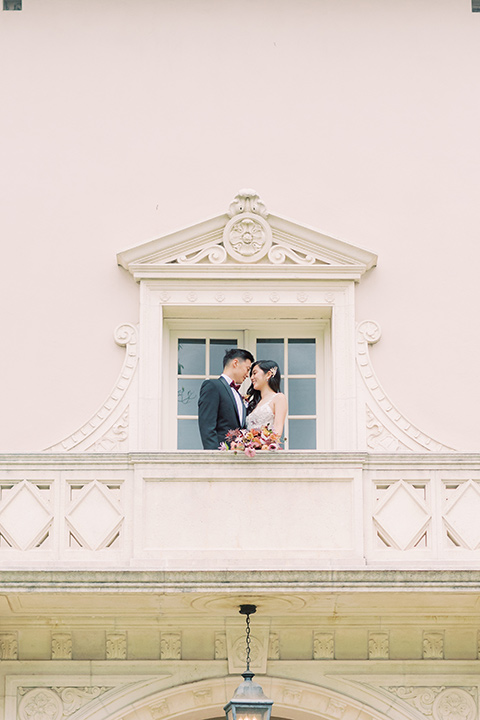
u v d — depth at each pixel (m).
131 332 14.01
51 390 13.90
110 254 14.29
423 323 14.13
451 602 12.66
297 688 13.20
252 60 14.84
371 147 14.62
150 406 13.73
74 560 12.29
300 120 14.69
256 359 14.44
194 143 14.60
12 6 14.92
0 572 11.95
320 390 14.28
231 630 13.30
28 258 14.27
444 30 14.89
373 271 14.27
